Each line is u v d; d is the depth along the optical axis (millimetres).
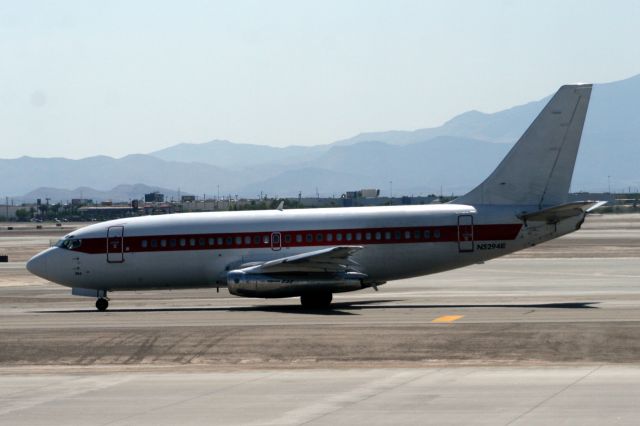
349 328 78125
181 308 103188
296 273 97500
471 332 74500
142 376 61906
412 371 61219
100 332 79500
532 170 101500
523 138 101438
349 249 93375
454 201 104000
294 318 86812
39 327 84188
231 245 102875
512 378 57625
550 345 69062
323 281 96562
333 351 69250
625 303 95250
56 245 106062
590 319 81062
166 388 57438
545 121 101125
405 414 48719
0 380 61562
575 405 49688
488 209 101438
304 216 102938
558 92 100938
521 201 101875
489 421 46719
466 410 49156
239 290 97812
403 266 101500
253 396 54312
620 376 57594
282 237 102438
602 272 139125
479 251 100938
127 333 78438
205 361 68062
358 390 55250
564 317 83062
